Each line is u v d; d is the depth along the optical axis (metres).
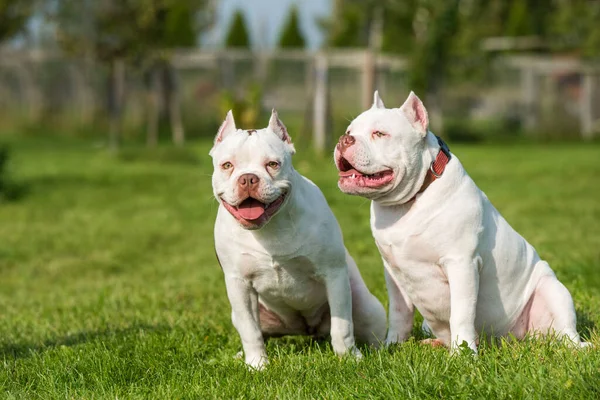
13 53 35.41
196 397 4.36
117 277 10.04
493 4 42.72
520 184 17.19
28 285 9.84
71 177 19.45
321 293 5.07
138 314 7.10
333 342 4.95
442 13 31.81
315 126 21.11
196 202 15.52
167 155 23.30
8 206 15.46
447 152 4.84
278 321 5.41
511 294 5.05
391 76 33.34
